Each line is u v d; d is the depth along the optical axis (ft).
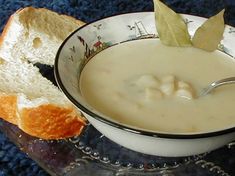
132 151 1.09
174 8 1.71
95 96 1.06
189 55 1.20
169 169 1.06
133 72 1.13
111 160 1.08
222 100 1.06
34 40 1.30
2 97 1.14
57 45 1.31
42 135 1.11
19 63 1.28
